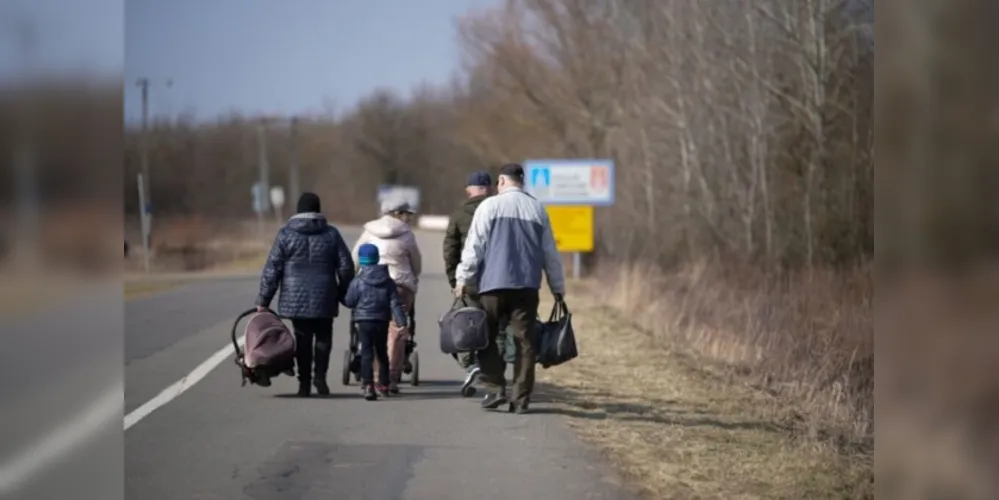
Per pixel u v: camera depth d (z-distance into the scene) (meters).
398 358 39.84
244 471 27.94
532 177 101.81
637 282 75.62
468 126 154.38
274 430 33.06
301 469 28.14
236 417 35.16
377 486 26.42
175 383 42.38
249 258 180.38
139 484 26.62
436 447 30.69
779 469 27.80
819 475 26.94
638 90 107.50
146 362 48.59
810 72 69.12
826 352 43.31
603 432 32.75
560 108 131.25
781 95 72.00
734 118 83.25
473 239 34.91
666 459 29.19
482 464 28.66
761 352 47.34
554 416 35.34
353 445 30.97
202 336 60.00
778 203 77.50
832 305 58.16
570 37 126.75
